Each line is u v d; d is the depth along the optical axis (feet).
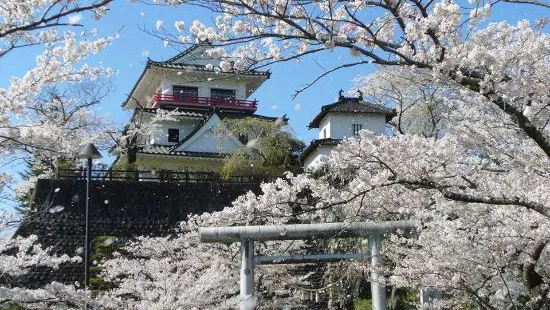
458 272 31.96
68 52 28.68
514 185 27.96
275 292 51.13
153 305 40.81
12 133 28.37
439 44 19.56
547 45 22.04
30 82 28.53
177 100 113.70
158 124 107.76
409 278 33.76
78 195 71.61
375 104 107.24
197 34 21.76
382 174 25.17
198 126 106.32
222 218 30.50
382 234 37.40
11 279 45.83
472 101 29.45
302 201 30.14
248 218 30.14
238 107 116.47
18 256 38.06
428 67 19.93
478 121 29.60
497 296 33.14
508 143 29.19
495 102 20.51
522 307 33.35
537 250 28.84
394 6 20.25
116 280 49.96
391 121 106.22
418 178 25.30
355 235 37.32
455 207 29.96
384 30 21.93
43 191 70.44
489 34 21.01
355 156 26.09
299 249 50.78
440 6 19.16
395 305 46.55
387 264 38.93
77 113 72.69
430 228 32.17
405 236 38.01
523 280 31.86
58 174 72.74
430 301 35.63
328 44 18.97
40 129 29.12
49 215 68.69
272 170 86.17
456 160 27.58
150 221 72.69
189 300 41.45
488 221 30.04
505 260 30.81
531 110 22.59
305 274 58.49
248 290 39.14
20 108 27.86
